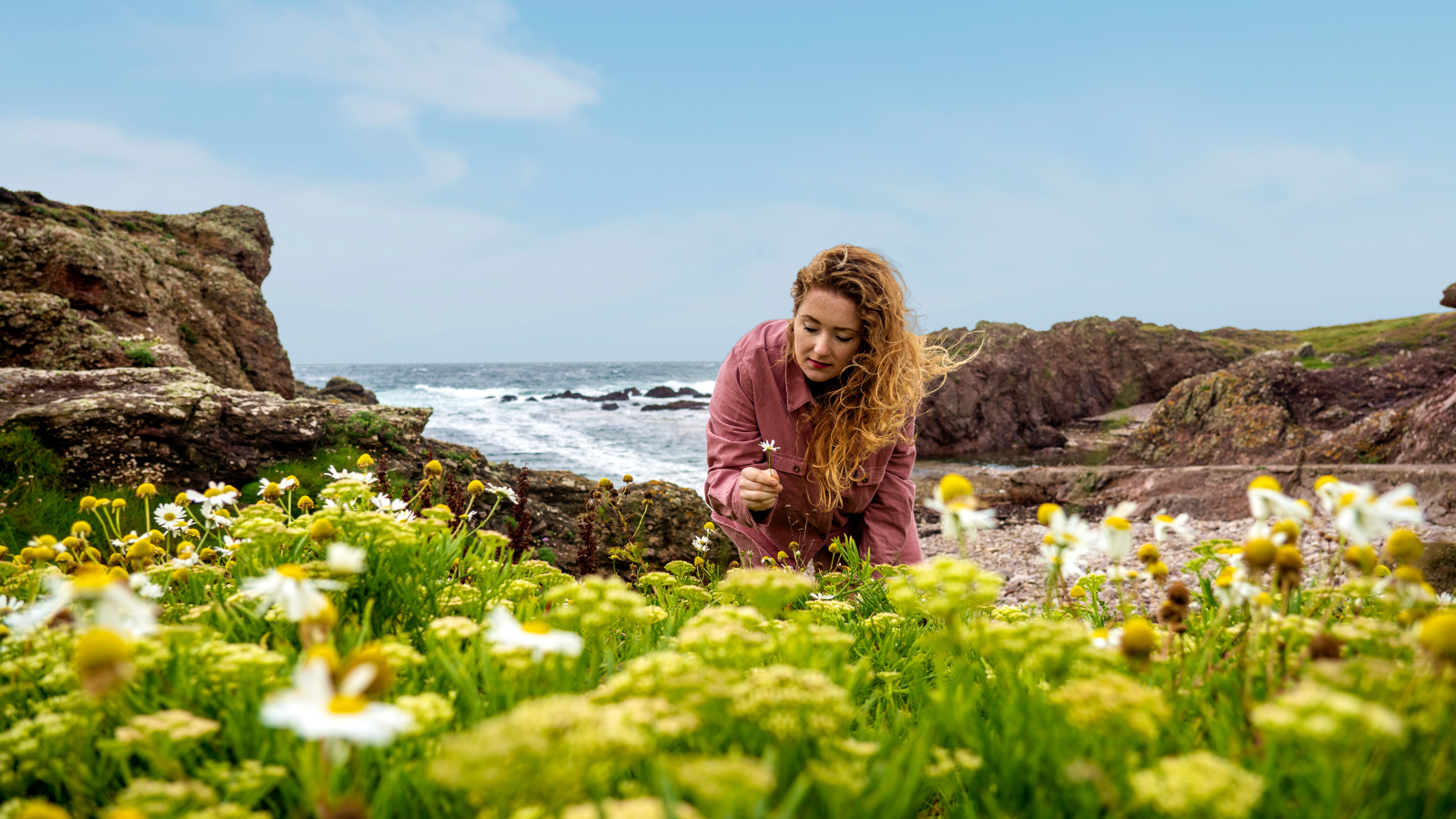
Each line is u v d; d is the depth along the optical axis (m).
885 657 1.87
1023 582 7.71
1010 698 1.19
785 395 3.55
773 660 1.62
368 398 41.28
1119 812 0.86
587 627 1.48
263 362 28.39
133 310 19.81
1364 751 0.83
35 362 12.94
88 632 0.85
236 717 1.14
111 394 7.89
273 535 1.91
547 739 0.73
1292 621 1.32
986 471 17.98
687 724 0.92
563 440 32.94
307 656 1.15
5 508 6.04
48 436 7.01
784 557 3.51
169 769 0.95
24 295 13.51
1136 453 27.22
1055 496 15.73
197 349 23.28
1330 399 27.00
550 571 2.38
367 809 0.86
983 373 42.59
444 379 101.00
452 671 1.25
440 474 3.13
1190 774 0.77
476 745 0.71
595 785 0.83
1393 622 1.47
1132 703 0.92
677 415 48.72
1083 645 1.23
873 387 3.37
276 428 8.21
